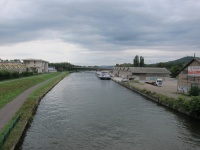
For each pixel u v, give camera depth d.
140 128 30.47
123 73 132.50
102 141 25.45
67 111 39.97
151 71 110.44
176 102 41.78
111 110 41.44
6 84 63.38
